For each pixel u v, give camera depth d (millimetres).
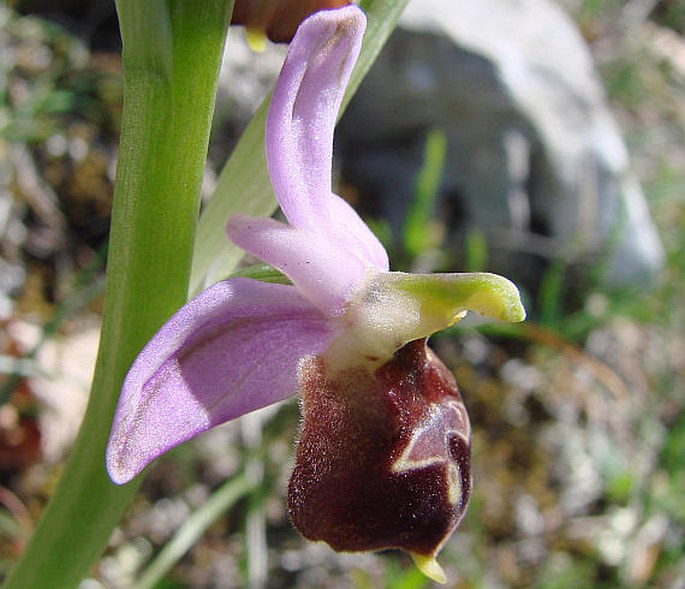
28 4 100
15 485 79
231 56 104
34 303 87
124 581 77
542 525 92
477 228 105
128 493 46
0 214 88
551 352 103
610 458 98
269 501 85
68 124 94
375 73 106
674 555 92
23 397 81
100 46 101
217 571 81
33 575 48
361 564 85
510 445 96
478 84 105
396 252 103
